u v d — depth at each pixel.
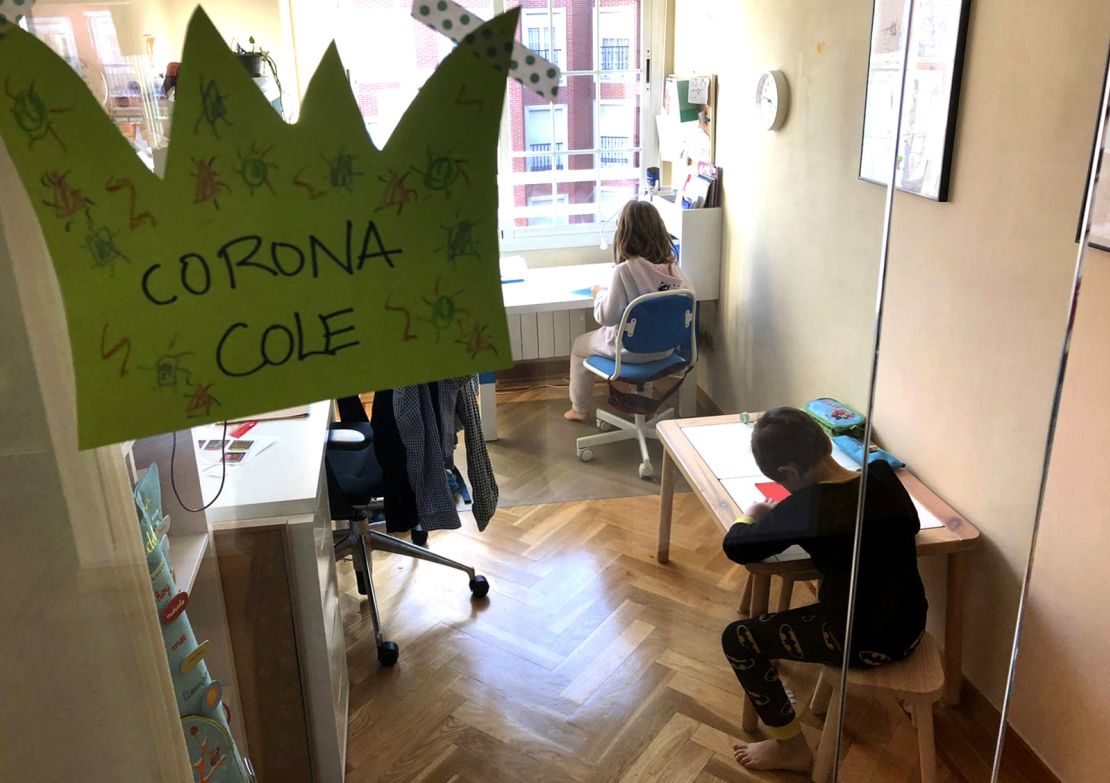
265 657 1.46
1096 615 1.44
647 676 2.05
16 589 0.58
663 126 2.71
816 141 2.29
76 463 0.59
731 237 2.81
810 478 1.93
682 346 2.90
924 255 1.82
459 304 0.48
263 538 1.42
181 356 0.43
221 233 0.42
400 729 1.90
